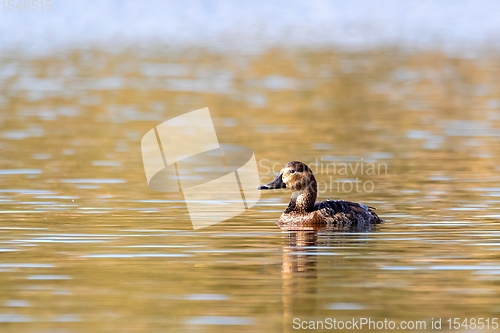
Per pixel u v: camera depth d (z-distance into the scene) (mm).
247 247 25781
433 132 52312
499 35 133500
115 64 94812
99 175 38750
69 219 29547
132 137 50344
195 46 116562
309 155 44594
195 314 19703
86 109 62375
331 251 25203
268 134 51562
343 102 66312
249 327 18984
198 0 185375
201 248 25547
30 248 25406
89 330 18734
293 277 22484
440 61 97000
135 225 28766
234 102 66125
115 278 22344
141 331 18719
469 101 66938
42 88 74250
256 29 145625
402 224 28938
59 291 21312
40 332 18641
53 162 42000
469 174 39094
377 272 22938
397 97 69125
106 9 167750
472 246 25656
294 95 70000
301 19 166500
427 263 23766
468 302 20578
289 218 29391
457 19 167625
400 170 40344
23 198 33344
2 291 21297
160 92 71812
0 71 86625
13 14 154750
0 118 57500
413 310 19984
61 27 144125
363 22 160875
